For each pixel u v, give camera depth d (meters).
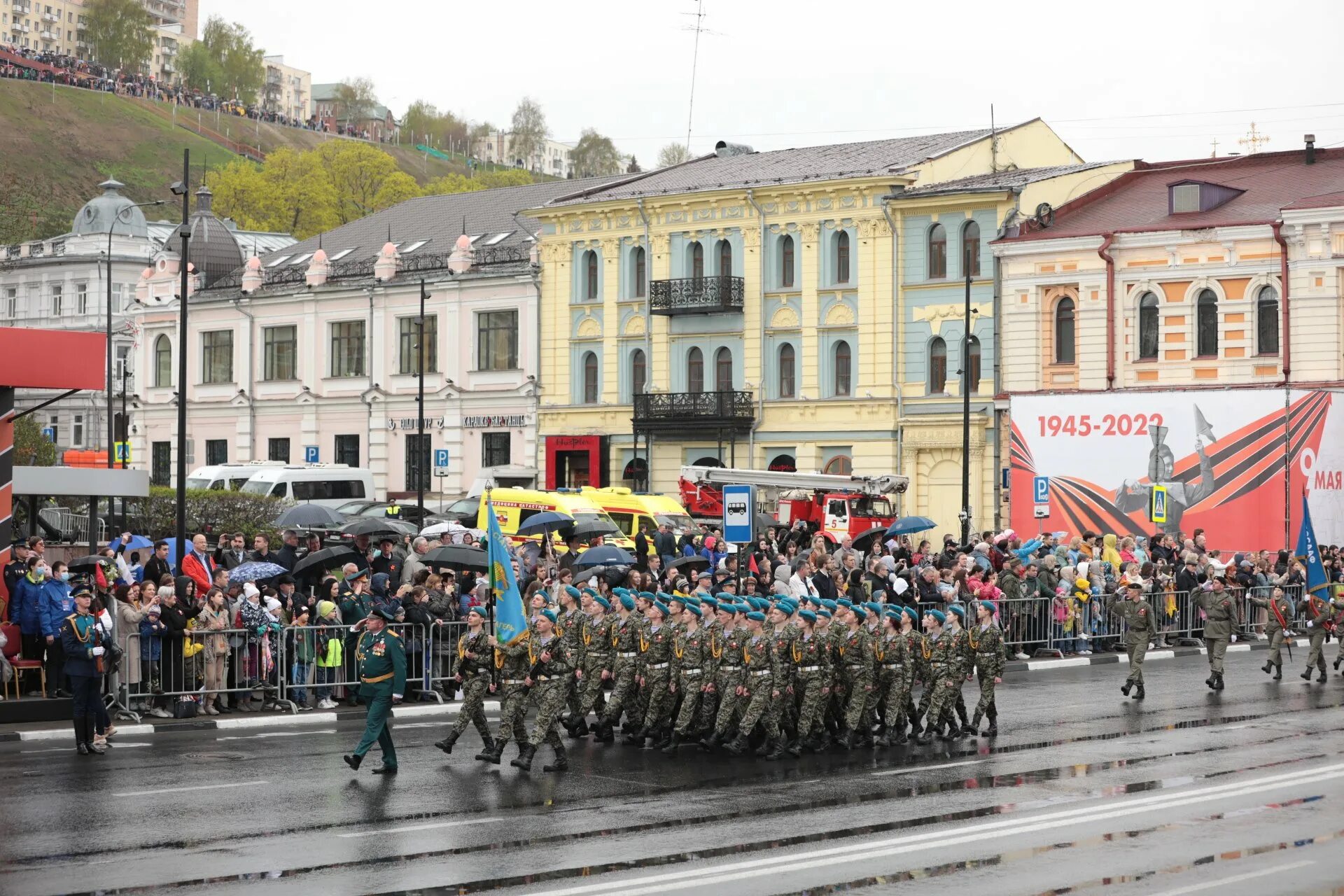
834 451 62.03
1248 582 41.44
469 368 70.94
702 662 23.22
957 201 58.84
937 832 17.03
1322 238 52.09
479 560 30.53
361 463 74.12
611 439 67.00
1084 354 56.56
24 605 25.89
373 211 143.88
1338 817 17.77
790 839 16.67
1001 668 25.16
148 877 14.86
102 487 30.75
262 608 27.55
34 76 195.62
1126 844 16.39
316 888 14.46
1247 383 53.75
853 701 23.61
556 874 14.97
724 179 65.75
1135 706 28.38
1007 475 57.84
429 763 21.97
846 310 61.59
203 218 83.31
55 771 20.97
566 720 25.02
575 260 68.12
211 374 80.19
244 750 23.12
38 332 27.16
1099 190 60.34
